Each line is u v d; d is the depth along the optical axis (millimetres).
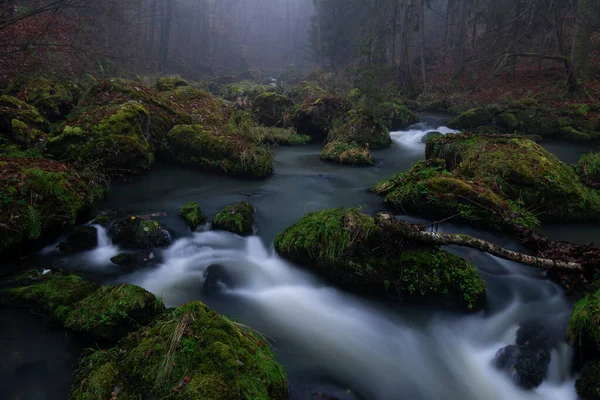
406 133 16375
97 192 7316
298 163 11375
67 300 4000
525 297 4754
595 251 4914
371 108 14297
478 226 6422
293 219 7078
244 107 17078
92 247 5680
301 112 14961
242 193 8242
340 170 10633
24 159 6750
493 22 21109
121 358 3074
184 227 6445
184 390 2695
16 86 11914
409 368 3951
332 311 4781
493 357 3965
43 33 12586
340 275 4918
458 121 16812
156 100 10812
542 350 3887
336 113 14969
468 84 22297
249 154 9352
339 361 3949
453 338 4285
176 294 4809
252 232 6539
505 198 6891
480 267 5285
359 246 4840
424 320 4504
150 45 37375
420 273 4598
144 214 6730
